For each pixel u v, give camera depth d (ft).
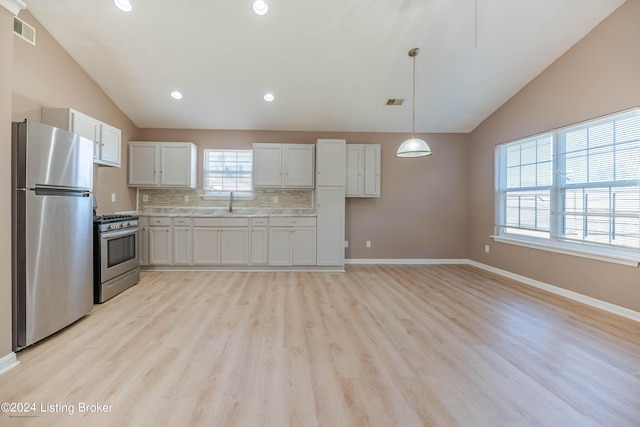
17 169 7.59
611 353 7.75
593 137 11.68
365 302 11.67
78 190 9.45
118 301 11.53
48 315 8.21
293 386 6.28
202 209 17.99
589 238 11.80
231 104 15.90
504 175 16.47
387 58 12.90
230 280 14.70
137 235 13.98
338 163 16.83
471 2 10.52
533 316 10.29
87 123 11.82
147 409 5.51
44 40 11.23
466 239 19.26
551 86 13.25
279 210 18.30
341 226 16.85
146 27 11.35
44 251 8.09
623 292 10.36
